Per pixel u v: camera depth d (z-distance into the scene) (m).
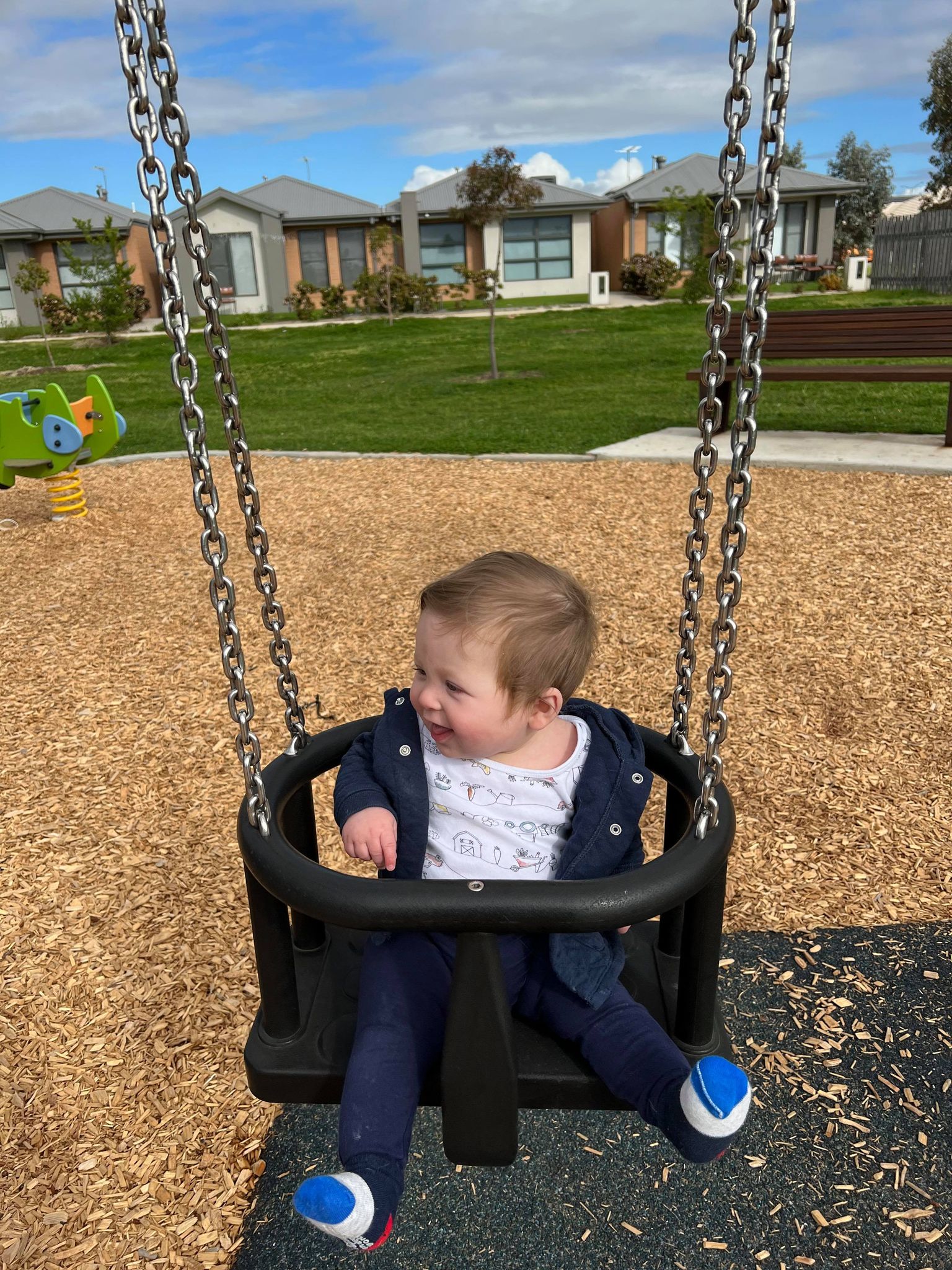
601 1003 1.50
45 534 6.21
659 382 11.91
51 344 22.67
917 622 4.30
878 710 3.64
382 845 1.57
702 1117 1.29
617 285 29.30
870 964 2.47
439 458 7.91
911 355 7.25
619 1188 1.93
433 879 1.33
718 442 7.86
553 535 5.71
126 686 4.11
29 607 5.03
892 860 2.85
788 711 3.66
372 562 5.42
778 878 2.80
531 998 1.56
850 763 3.33
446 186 28.30
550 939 1.51
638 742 1.66
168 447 9.32
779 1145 2.00
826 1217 1.85
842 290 24.73
